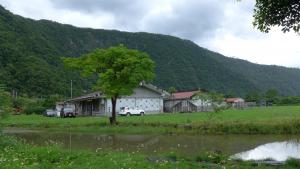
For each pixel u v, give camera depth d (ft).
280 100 369.09
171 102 305.12
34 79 373.61
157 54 574.97
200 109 278.46
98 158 55.67
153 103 272.10
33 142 104.68
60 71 420.77
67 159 55.26
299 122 123.44
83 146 94.73
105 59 160.76
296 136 113.70
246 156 75.36
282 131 121.19
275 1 50.08
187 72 547.49
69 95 390.42
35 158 55.11
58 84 390.83
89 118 211.20
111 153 63.26
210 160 60.34
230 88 573.33
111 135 128.06
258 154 78.43
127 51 161.99
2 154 57.06
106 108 253.85
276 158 71.46
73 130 149.69
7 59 375.86
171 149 86.07
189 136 118.42
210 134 123.13
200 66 581.53
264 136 115.03
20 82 363.15
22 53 400.67
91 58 162.61
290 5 49.96
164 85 504.43
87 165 49.24
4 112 78.13
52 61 437.99
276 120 129.59
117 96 161.79
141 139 111.96
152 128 137.59
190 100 287.89
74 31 597.52
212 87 544.21
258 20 52.90
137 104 265.95
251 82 640.17
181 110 293.23
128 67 157.58
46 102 323.16
